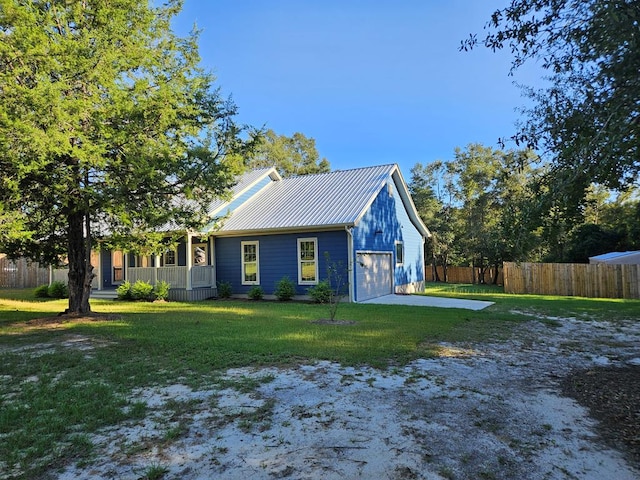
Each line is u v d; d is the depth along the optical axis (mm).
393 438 3678
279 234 16281
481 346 7488
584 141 3393
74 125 8227
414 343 7461
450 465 3199
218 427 3936
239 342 7508
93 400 4660
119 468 3197
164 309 13203
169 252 18906
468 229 29844
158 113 9031
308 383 5246
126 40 9445
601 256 20812
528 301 15492
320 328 9000
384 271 18016
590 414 4258
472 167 30734
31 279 25531
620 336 8750
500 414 4250
